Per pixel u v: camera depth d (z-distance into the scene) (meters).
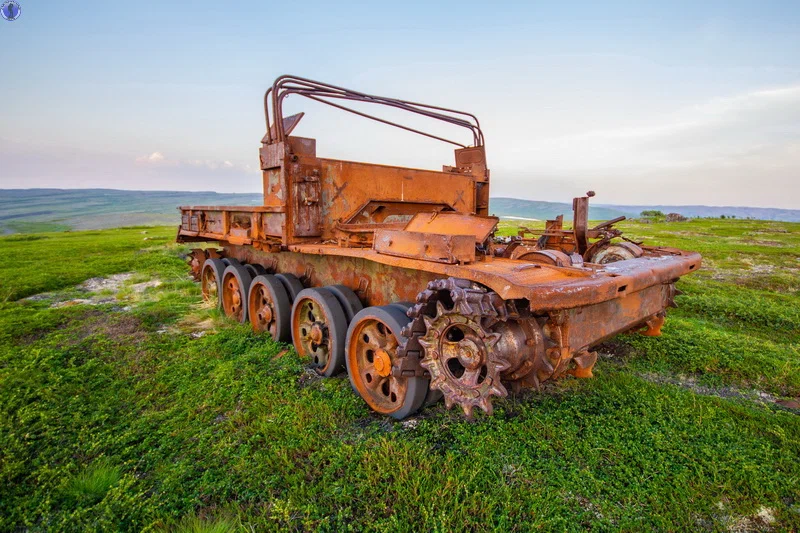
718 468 2.93
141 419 3.58
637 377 4.55
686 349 5.19
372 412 3.70
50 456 3.09
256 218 5.13
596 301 2.89
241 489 2.72
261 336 5.61
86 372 4.56
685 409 3.74
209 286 7.69
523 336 3.04
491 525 2.38
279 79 4.63
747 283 10.34
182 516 2.49
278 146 4.70
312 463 2.96
